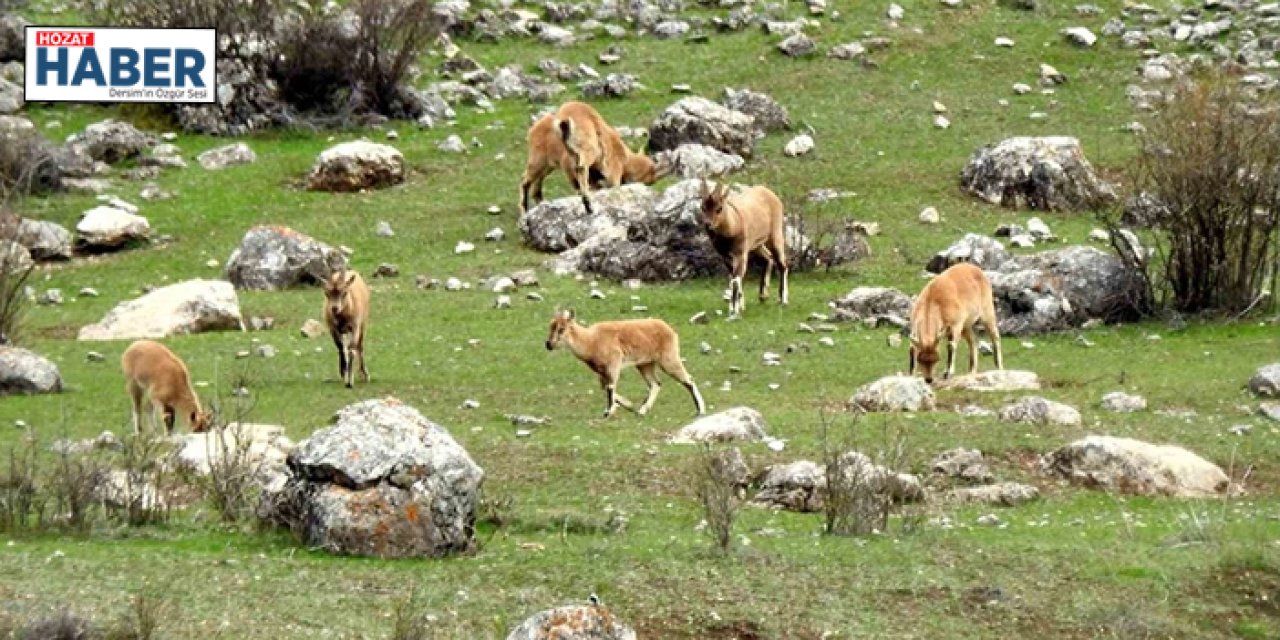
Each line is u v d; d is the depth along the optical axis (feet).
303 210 432.66
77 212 420.36
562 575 179.22
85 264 397.60
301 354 322.75
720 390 291.79
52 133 471.62
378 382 299.38
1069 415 262.06
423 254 402.31
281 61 498.28
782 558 188.34
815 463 233.96
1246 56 517.96
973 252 372.38
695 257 378.73
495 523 203.92
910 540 197.88
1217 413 273.75
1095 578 186.91
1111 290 346.13
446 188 448.65
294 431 262.47
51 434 260.62
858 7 568.00
